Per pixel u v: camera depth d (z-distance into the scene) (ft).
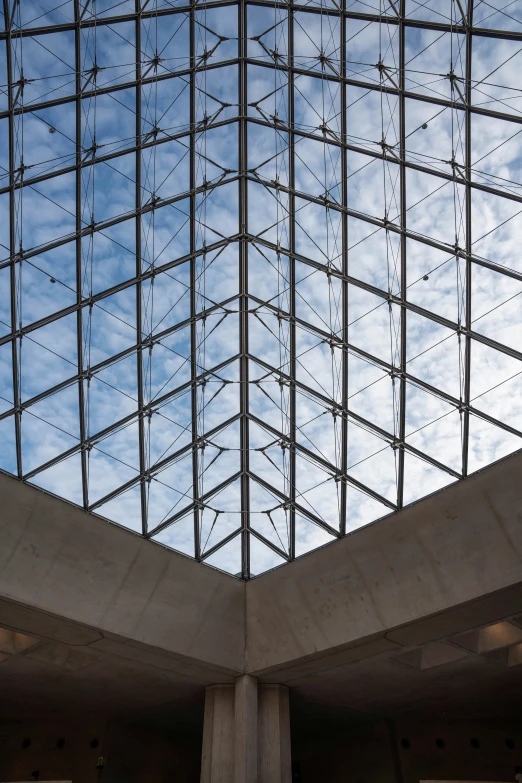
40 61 71.26
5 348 77.36
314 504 90.38
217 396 92.17
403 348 81.35
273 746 94.68
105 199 79.10
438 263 77.36
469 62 70.49
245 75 81.56
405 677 100.01
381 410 84.38
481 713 117.08
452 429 79.41
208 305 88.69
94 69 74.08
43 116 73.20
